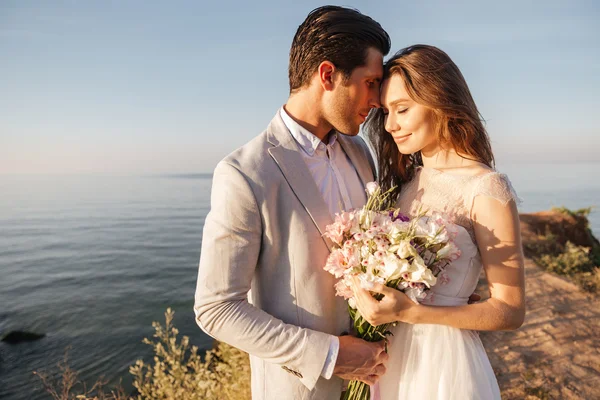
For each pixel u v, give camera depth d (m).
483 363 1.82
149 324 16.58
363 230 1.63
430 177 1.96
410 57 1.80
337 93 1.75
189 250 41.75
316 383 1.72
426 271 1.54
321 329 1.69
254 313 1.58
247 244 1.59
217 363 4.76
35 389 10.39
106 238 52.50
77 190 179.00
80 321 17.92
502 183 1.73
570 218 14.71
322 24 1.72
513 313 1.68
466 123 1.84
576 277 8.62
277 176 1.66
